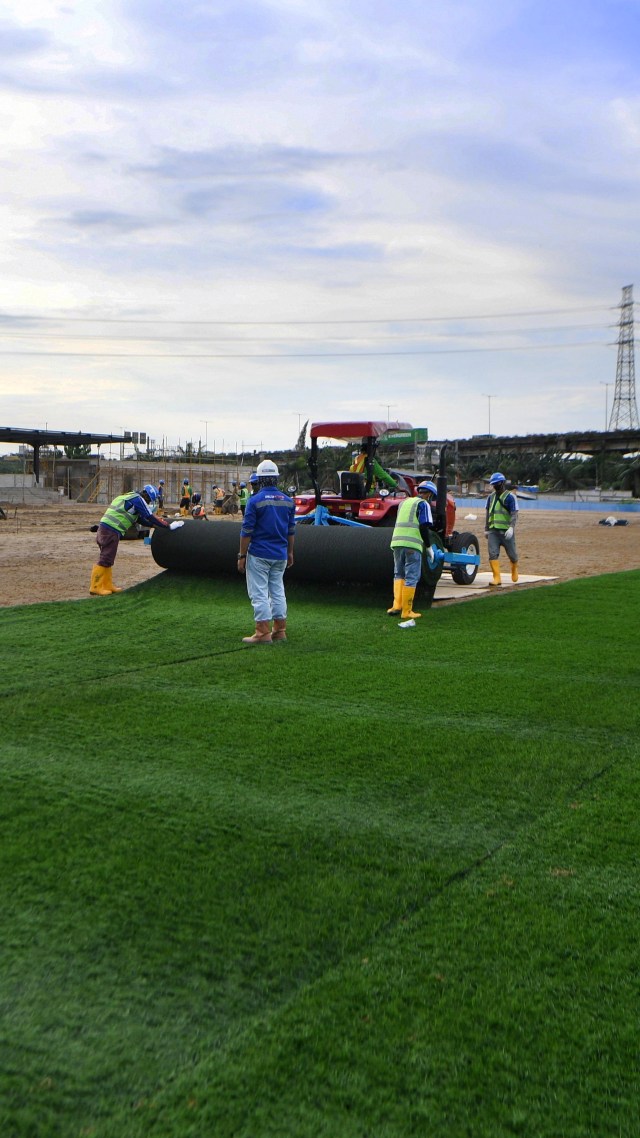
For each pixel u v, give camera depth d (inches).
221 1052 98.5
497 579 502.3
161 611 390.0
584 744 207.8
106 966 114.3
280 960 116.0
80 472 2427.4
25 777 180.1
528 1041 100.8
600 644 327.0
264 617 324.2
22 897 131.1
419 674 276.1
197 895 132.7
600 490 3422.7
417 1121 89.0
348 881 137.9
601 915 128.6
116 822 158.7
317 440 532.7
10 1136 86.2
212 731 213.5
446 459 501.7
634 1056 98.7
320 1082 94.1
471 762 193.9
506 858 147.3
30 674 267.9
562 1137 87.4
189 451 2827.3
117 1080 94.2
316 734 212.2
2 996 108.0
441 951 118.5
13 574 549.6
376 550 416.5
